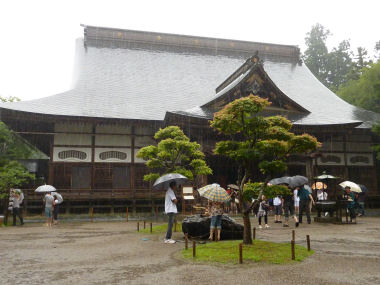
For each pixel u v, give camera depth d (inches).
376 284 226.4
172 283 228.7
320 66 2263.8
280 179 607.5
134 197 872.9
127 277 246.7
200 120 840.3
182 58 1386.6
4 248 384.8
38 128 957.8
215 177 1143.0
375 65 1254.9
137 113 972.6
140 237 461.1
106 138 952.9
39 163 1185.4
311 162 980.6
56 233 531.8
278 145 347.3
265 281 232.4
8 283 235.0
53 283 233.5
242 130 360.8
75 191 880.9
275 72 1409.9
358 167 1085.1
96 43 1318.9
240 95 936.9
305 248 353.7
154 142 986.1
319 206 655.1
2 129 823.1
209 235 424.8
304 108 1007.0
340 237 446.6
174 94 1149.7
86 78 1122.7
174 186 428.1
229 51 1489.9
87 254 342.3
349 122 951.0
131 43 1370.6
